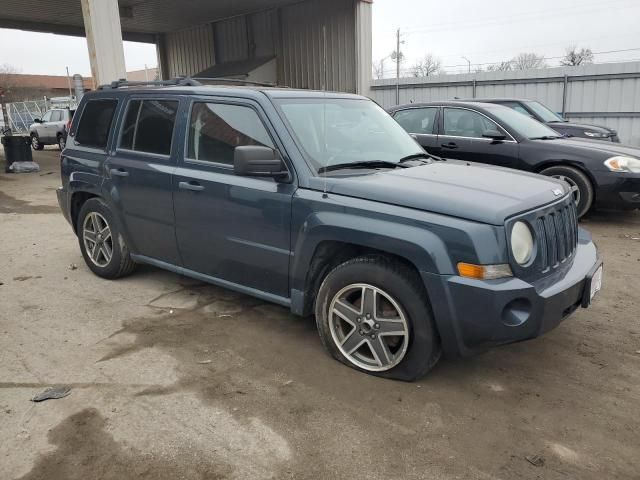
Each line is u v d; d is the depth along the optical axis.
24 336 4.05
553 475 2.57
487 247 2.93
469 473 2.58
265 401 3.18
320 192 3.51
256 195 3.78
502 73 16.50
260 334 4.09
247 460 2.66
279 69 20.11
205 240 4.21
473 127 8.16
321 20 18.25
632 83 14.55
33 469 2.59
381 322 3.34
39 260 6.05
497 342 3.02
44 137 22.45
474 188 3.34
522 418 3.03
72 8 18.70
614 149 7.50
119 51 12.01
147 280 5.31
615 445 2.79
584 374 3.52
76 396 3.22
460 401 3.19
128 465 2.62
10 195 10.74
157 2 18.72
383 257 3.33
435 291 3.03
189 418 3.01
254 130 3.88
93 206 5.18
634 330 4.18
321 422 2.97
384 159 4.06
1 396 3.22
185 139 4.30
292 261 3.68
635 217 8.13
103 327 4.22
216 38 22.48
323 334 3.64
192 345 3.91
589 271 3.42
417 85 17.95
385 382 3.38
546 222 3.24
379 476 2.56
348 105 4.47
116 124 4.91
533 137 7.83
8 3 17.78
